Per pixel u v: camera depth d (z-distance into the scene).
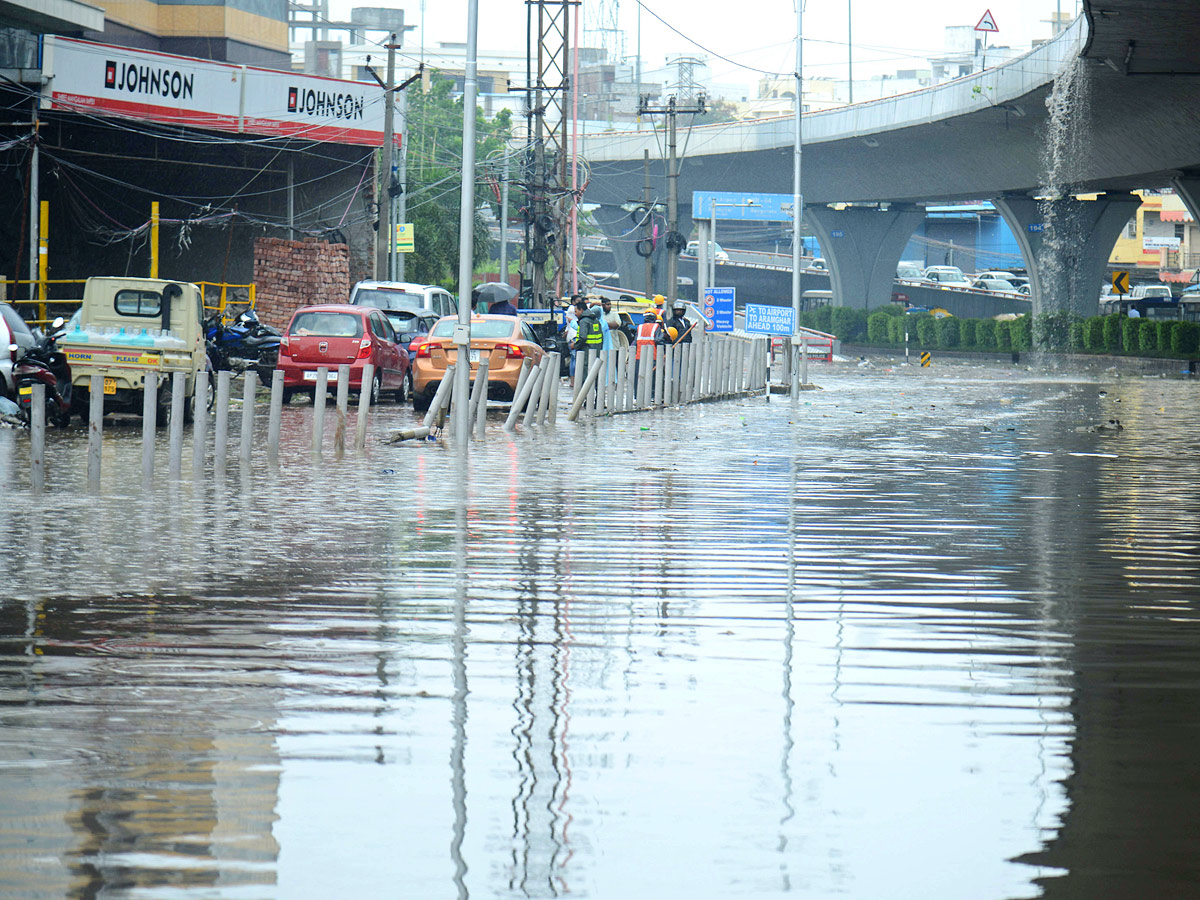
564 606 18.52
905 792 11.08
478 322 57.88
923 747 12.30
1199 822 10.42
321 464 36.38
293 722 12.87
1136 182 143.88
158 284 48.31
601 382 56.66
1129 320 143.12
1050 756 12.05
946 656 15.80
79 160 100.81
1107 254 160.00
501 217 133.75
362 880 9.25
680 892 9.09
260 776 11.30
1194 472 38.31
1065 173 143.75
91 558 21.61
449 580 20.31
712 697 13.91
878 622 17.70
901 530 26.30
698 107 145.12
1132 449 46.25
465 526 25.81
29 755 11.81
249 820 10.30
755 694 14.05
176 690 13.94
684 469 37.41
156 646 15.84
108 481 31.81
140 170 104.56
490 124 198.62
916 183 171.25
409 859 9.59
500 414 58.47
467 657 15.52
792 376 75.25
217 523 25.56
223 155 104.44
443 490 31.34
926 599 19.28
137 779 11.22
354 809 10.58
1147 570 21.86
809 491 32.72
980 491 33.22
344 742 12.27
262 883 9.18
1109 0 78.50
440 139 186.00
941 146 155.00
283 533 24.53
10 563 21.05
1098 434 53.16
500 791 11.01
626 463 38.56
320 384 38.50
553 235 119.62
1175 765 11.81
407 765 11.64
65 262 102.06
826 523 27.12
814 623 17.59
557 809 10.61
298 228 100.75
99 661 15.10
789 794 10.99
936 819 10.46
